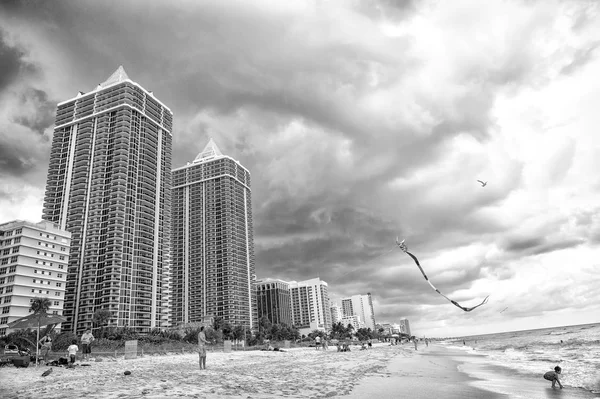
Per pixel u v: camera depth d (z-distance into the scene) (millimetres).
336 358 47312
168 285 172500
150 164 179000
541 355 51250
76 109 183500
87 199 163500
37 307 89312
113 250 151125
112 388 16688
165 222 179500
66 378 21516
